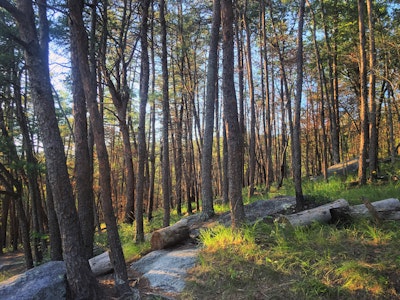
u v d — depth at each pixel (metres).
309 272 5.02
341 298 4.43
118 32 13.40
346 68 19.72
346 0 18.25
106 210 5.51
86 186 7.99
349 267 4.77
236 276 5.34
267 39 16.89
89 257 7.89
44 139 5.08
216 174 33.12
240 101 17.09
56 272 5.46
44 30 7.36
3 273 13.32
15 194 10.95
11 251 22.84
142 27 11.25
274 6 17.75
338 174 16.00
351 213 6.68
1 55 8.91
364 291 4.41
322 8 17.83
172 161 29.62
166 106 10.95
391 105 17.56
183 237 7.94
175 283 5.79
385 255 4.95
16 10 4.81
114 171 28.75
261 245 6.05
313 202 8.69
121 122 10.34
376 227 6.00
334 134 20.27
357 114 21.52
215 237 6.78
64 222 5.14
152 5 12.43
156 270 6.45
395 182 11.16
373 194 9.22
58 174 5.10
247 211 8.82
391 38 13.37
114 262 5.53
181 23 16.41
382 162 16.97
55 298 4.99
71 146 23.06
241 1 17.39
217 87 22.17
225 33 6.93
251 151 15.52
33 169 9.67
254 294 4.91
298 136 8.55
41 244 13.07
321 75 19.55
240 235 6.43
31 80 5.04
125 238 11.98
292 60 16.81
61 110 13.19
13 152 10.23
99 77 13.03
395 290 4.30
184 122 24.33
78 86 7.83
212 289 5.31
